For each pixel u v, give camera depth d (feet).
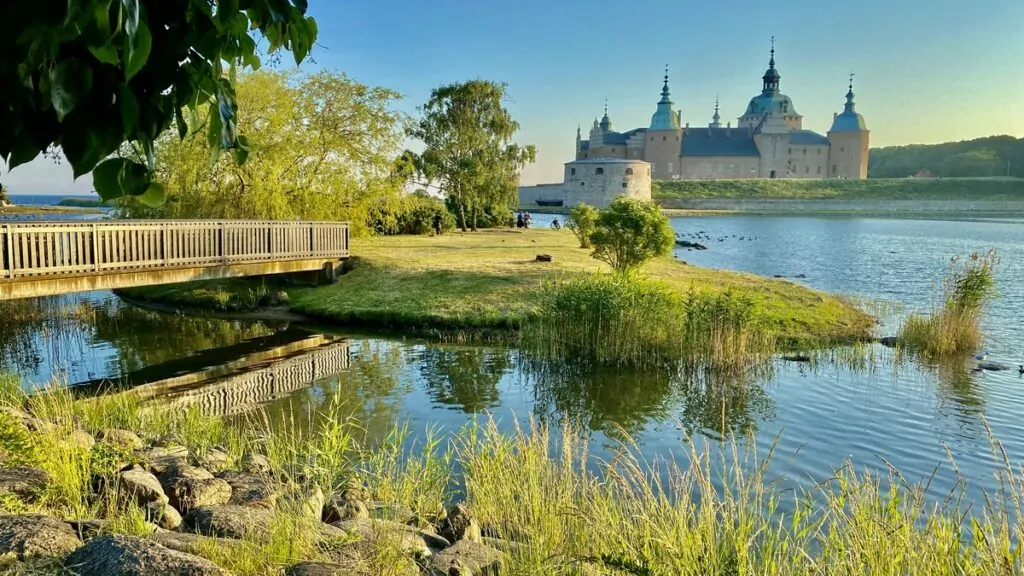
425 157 133.08
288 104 78.95
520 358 45.85
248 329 56.13
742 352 43.39
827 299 65.57
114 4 4.81
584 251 91.30
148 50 4.47
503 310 56.90
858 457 28.09
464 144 134.92
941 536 12.78
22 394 29.09
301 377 41.16
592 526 15.14
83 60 4.88
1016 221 305.32
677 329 45.75
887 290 79.05
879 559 12.50
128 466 19.83
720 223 276.82
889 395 37.17
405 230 124.67
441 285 64.39
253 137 75.10
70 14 4.23
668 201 426.51
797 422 32.73
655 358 44.11
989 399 36.29
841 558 12.99
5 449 18.13
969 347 48.19
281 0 6.16
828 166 525.34
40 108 5.31
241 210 76.33
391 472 22.77
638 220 60.29
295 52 6.55
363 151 85.30
